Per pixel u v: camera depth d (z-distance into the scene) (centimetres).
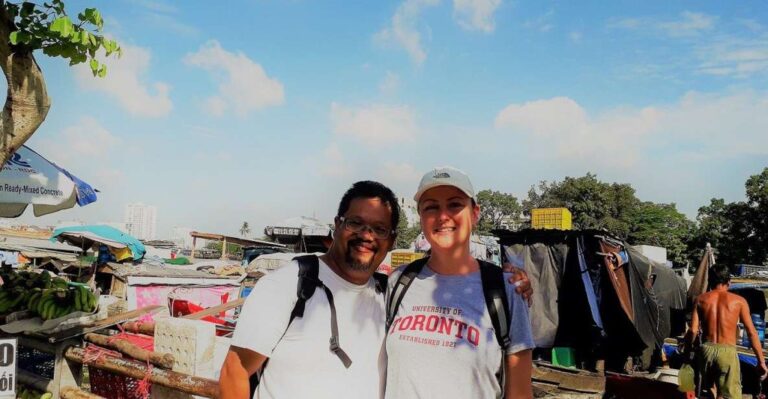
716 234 5816
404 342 223
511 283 229
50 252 2289
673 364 942
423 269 248
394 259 1492
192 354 339
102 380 385
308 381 211
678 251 6075
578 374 794
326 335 216
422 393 213
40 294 430
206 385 301
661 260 1711
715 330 700
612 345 798
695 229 6644
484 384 213
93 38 368
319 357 212
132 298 1188
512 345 217
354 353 221
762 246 4953
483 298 224
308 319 216
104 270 1627
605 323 783
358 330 227
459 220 234
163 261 2594
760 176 5072
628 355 805
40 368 487
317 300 220
